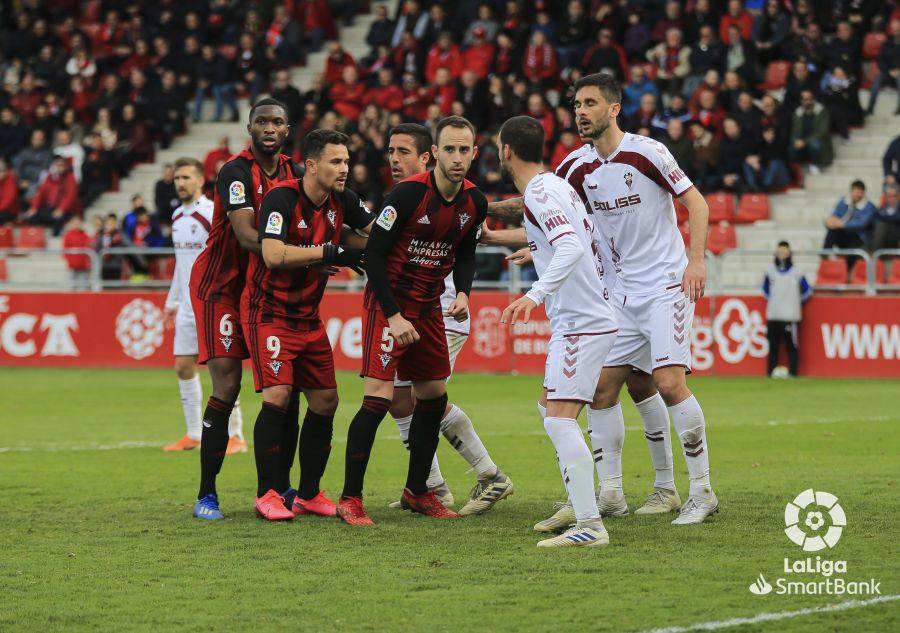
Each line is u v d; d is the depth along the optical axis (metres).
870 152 75.25
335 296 67.06
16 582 19.98
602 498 25.53
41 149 88.50
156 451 37.59
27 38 96.50
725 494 27.81
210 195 78.06
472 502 26.30
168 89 89.06
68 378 63.97
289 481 27.45
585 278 22.58
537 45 78.69
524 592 19.03
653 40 79.75
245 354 26.41
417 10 86.44
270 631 17.11
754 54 76.69
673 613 17.73
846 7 79.75
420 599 18.67
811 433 40.19
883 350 60.03
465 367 66.06
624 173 24.69
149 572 20.62
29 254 78.19
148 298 69.81
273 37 90.69
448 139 23.98
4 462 35.00
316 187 25.03
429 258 24.91
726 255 63.75
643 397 25.94
